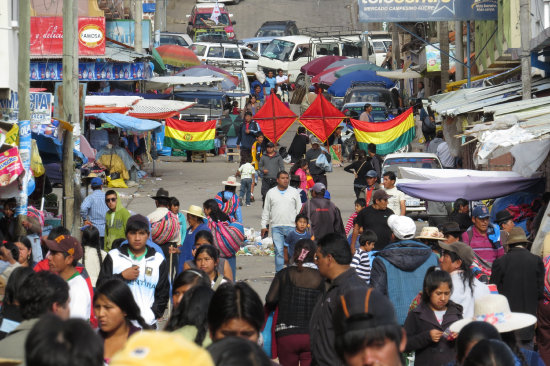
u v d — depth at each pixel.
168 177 58.25
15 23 25.69
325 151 43.69
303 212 28.23
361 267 19.61
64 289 10.39
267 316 15.33
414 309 13.87
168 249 24.25
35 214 26.61
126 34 61.22
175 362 5.38
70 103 30.28
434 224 29.39
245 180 46.53
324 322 12.43
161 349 5.41
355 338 7.15
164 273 17.00
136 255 16.84
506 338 10.94
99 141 53.56
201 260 15.91
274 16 123.50
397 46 88.94
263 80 93.25
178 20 121.62
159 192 24.70
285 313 15.05
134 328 11.97
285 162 67.44
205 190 51.72
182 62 78.88
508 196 29.95
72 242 14.82
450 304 13.84
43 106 28.55
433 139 57.53
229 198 29.80
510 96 38.31
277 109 50.91
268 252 34.53
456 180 29.11
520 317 10.96
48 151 31.11
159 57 71.19
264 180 41.56
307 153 43.59
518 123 27.86
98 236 20.52
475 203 33.47
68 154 29.64
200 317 10.06
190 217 23.39
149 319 16.58
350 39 96.81
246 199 46.75
